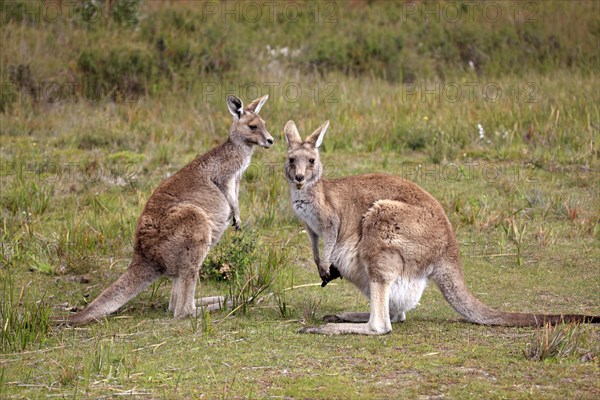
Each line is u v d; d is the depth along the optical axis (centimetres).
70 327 881
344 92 1950
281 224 1292
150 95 1934
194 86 1936
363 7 2450
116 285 918
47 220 1292
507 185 1435
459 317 900
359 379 703
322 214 884
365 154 1638
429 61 2189
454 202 1328
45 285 1055
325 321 892
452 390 672
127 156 1577
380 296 829
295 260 1144
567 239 1205
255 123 1047
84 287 1054
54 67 1914
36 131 1734
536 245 1181
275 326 873
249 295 965
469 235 1236
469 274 1076
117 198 1377
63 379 717
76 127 1730
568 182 1461
